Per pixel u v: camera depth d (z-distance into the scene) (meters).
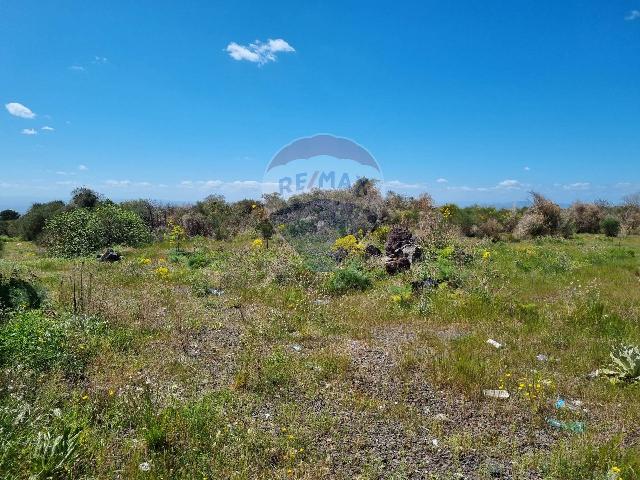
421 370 6.13
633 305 9.02
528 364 6.38
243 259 13.02
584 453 4.19
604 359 6.53
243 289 10.33
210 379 5.62
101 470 3.63
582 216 29.81
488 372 6.01
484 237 22.67
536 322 8.07
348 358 6.38
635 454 4.14
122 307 8.27
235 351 6.59
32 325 6.20
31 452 3.54
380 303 9.40
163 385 5.31
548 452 4.31
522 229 24.58
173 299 9.27
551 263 13.50
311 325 7.95
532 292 10.24
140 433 4.24
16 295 7.96
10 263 14.76
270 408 5.00
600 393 5.53
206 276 11.48
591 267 13.41
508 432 4.69
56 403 4.65
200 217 24.56
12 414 4.05
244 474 3.75
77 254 18.70
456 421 4.89
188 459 3.87
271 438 4.34
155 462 3.79
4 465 3.37
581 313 8.20
